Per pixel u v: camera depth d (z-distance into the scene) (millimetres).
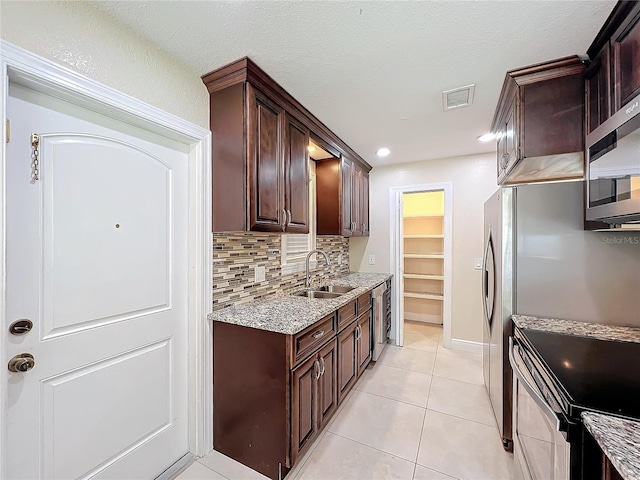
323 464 1678
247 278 2094
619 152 1111
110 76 1255
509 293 1743
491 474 1606
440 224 4637
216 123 1723
